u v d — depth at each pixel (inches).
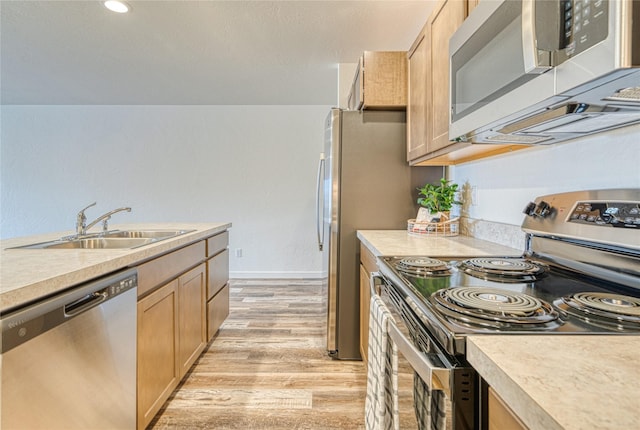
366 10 85.4
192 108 173.3
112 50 109.0
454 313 27.0
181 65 120.9
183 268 74.3
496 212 64.7
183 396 72.5
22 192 175.5
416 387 29.6
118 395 48.5
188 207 175.8
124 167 174.7
